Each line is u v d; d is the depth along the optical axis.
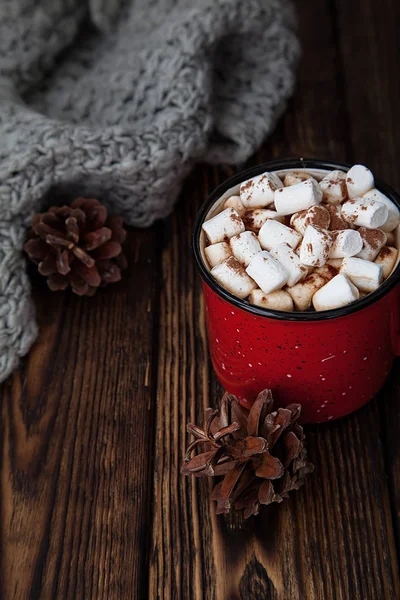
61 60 0.60
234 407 0.45
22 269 0.51
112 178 0.52
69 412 0.49
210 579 0.44
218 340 0.46
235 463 0.43
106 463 0.48
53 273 0.52
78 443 0.48
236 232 0.45
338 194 0.45
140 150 0.51
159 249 0.55
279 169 0.47
